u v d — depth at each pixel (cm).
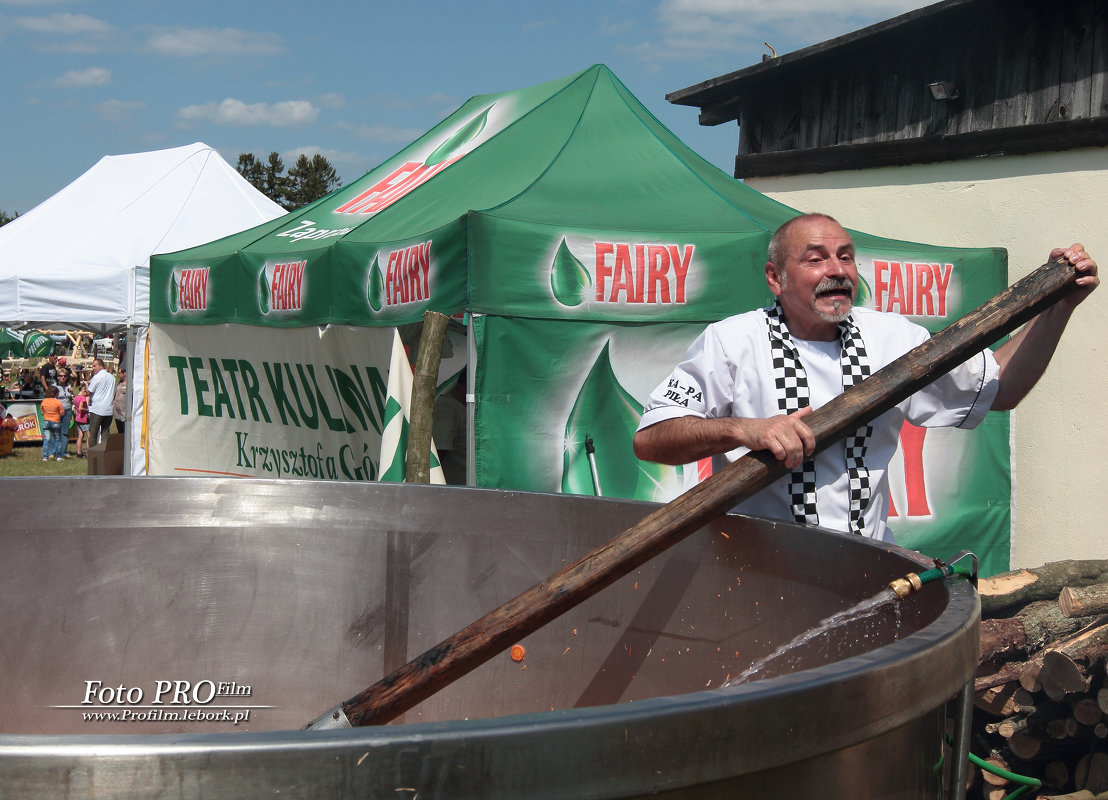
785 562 157
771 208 515
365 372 494
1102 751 333
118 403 1175
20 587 188
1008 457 493
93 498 194
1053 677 327
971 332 158
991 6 509
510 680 190
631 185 487
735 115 709
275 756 69
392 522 197
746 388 203
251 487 201
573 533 183
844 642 140
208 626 198
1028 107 507
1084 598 350
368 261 466
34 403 1579
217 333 623
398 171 620
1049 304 162
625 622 180
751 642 162
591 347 417
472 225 399
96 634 193
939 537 481
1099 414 486
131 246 1007
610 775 76
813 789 89
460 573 192
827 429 151
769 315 208
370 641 196
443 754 71
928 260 471
